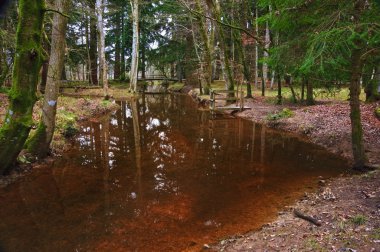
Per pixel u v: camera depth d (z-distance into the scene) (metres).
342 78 9.73
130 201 6.34
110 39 41.59
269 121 14.71
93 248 4.70
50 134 9.00
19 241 4.87
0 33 11.57
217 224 5.38
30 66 7.05
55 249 4.66
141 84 38.78
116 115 17.81
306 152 9.87
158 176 7.84
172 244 4.78
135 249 4.66
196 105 22.69
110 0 34.88
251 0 22.67
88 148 10.55
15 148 7.33
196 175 7.90
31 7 6.73
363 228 4.51
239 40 22.02
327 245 4.17
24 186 7.11
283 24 7.80
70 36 25.53
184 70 41.12
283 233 4.79
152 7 38.25
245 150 10.34
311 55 5.58
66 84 28.95
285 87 30.42
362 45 6.59
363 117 12.29
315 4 6.91
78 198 6.49
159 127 14.46
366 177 6.85
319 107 15.28
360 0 6.05
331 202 5.76
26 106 7.24
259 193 6.69
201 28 21.45
